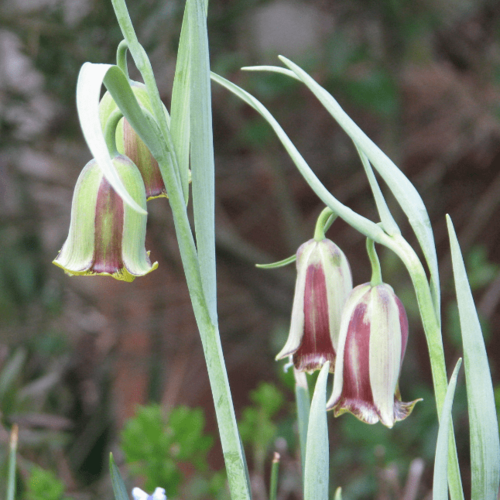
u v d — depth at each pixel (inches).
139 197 24.3
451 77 56.4
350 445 45.0
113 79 23.4
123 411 60.6
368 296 24.6
